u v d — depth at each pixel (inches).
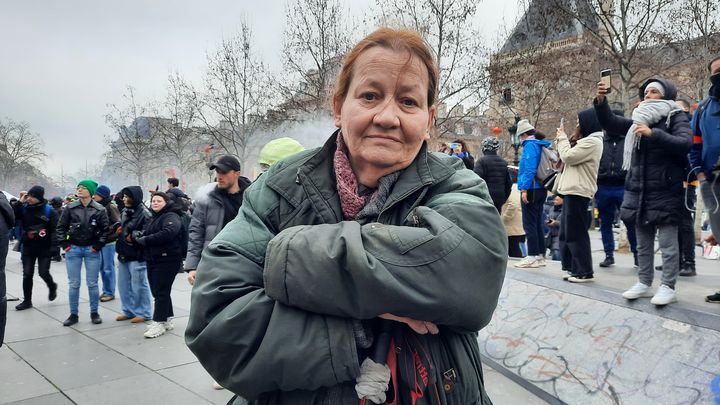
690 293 155.5
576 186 179.3
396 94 41.3
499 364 162.6
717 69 132.1
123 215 248.1
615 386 128.1
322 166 44.4
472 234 38.1
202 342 37.7
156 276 220.5
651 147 144.2
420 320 37.2
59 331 231.6
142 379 169.0
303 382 36.1
